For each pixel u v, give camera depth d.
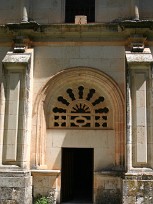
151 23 11.61
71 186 13.36
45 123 12.20
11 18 12.72
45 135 12.17
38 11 12.67
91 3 12.88
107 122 12.16
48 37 12.41
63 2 12.73
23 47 12.08
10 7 12.80
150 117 11.27
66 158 12.75
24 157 11.29
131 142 11.13
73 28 12.17
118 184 11.52
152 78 11.41
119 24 11.84
